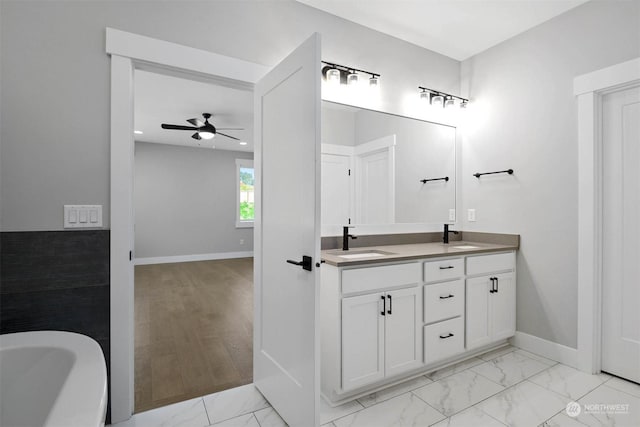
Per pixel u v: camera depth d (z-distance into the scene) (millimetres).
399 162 2682
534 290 2488
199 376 2148
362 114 2506
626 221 2080
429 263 2094
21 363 1132
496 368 2244
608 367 2150
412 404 1831
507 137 2660
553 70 2367
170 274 5535
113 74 1626
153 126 5281
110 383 1636
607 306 2158
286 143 1648
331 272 1791
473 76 2922
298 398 1539
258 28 2021
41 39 1515
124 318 1656
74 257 1578
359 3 2199
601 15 2119
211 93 3789
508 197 2652
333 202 2416
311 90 1435
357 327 1811
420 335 2062
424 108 2783
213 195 7215
